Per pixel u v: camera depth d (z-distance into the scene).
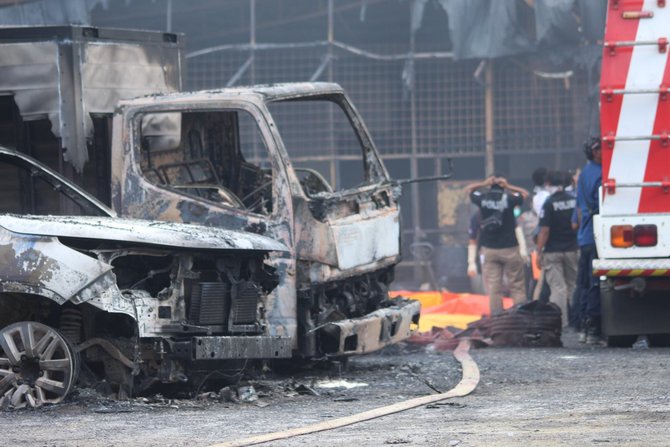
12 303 15.48
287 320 17.67
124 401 15.19
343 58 43.31
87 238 14.68
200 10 44.50
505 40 39.25
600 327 24.27
